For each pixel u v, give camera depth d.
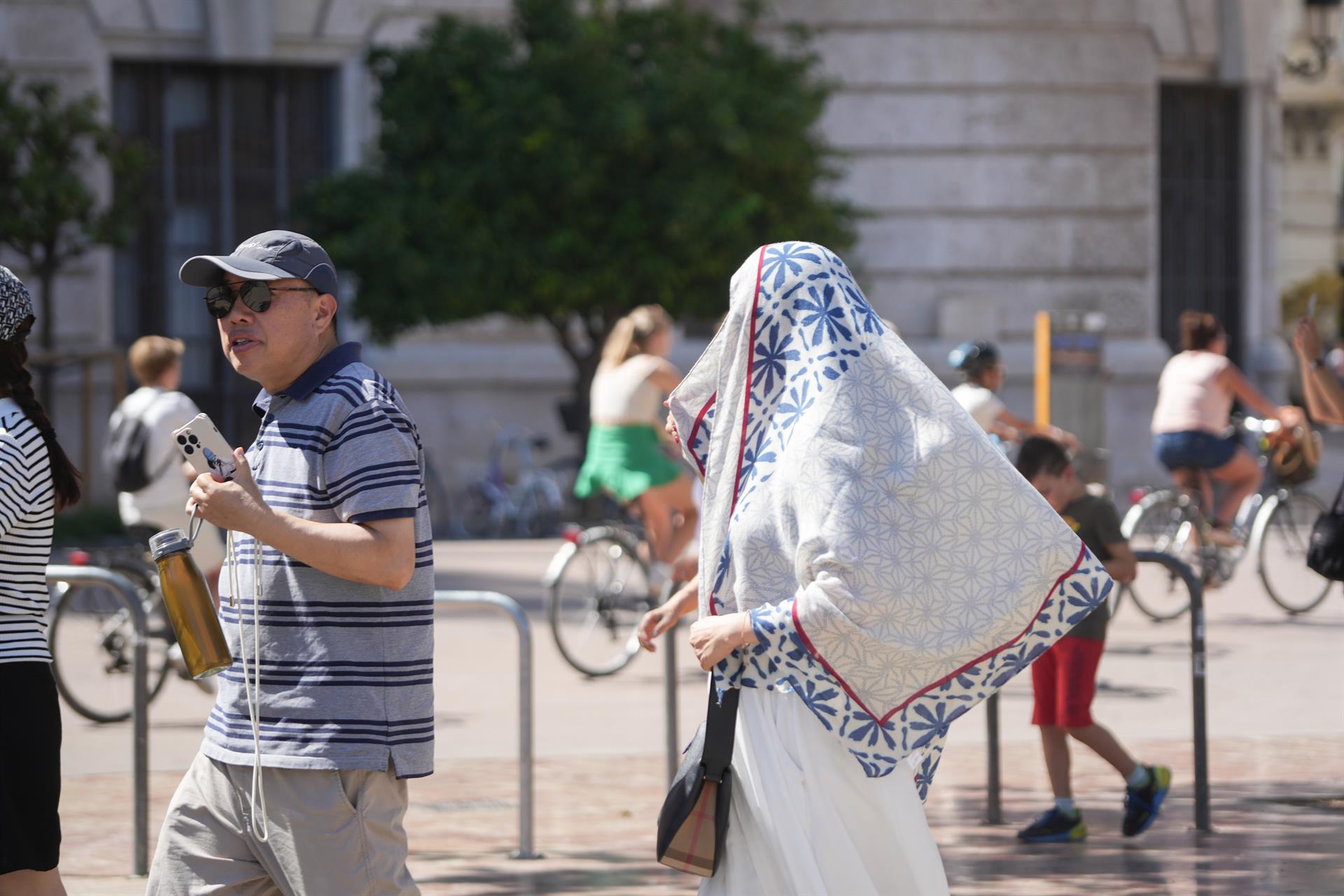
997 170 66.88
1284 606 37.53
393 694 10.33
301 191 59.25
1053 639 10.52
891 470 10.34
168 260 62.81
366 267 54.62
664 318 32.31
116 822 19.89
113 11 60.75
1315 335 19.09
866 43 66.38
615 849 18.44
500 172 53.84
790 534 10.42
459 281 53.25
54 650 27.09
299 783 10.24
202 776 10.70
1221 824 19.02
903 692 10.43
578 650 30.94
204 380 63.34
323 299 10.73
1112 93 67.50
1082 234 67.50
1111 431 66.88
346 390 10.43
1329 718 25.62
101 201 60.47
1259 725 25.06
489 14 63.50
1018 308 67.12
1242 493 37.59
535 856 18.08
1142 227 67.94
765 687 10.52
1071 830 18.44
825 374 10.46
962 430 10.44
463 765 23.09
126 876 17.23
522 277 53.94
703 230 53.94
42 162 50.56
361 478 10.18
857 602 10.20
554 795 21.25
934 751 10.90
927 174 66.69
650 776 22.38
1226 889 16.20
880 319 10.79
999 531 10.41
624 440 31.59
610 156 54.44
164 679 27.62
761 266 10.75
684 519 32.38
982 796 20.81
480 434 63.28
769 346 10.67
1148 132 67.94
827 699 10.38
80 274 60.47
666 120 54.53
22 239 51.12
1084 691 18.30
